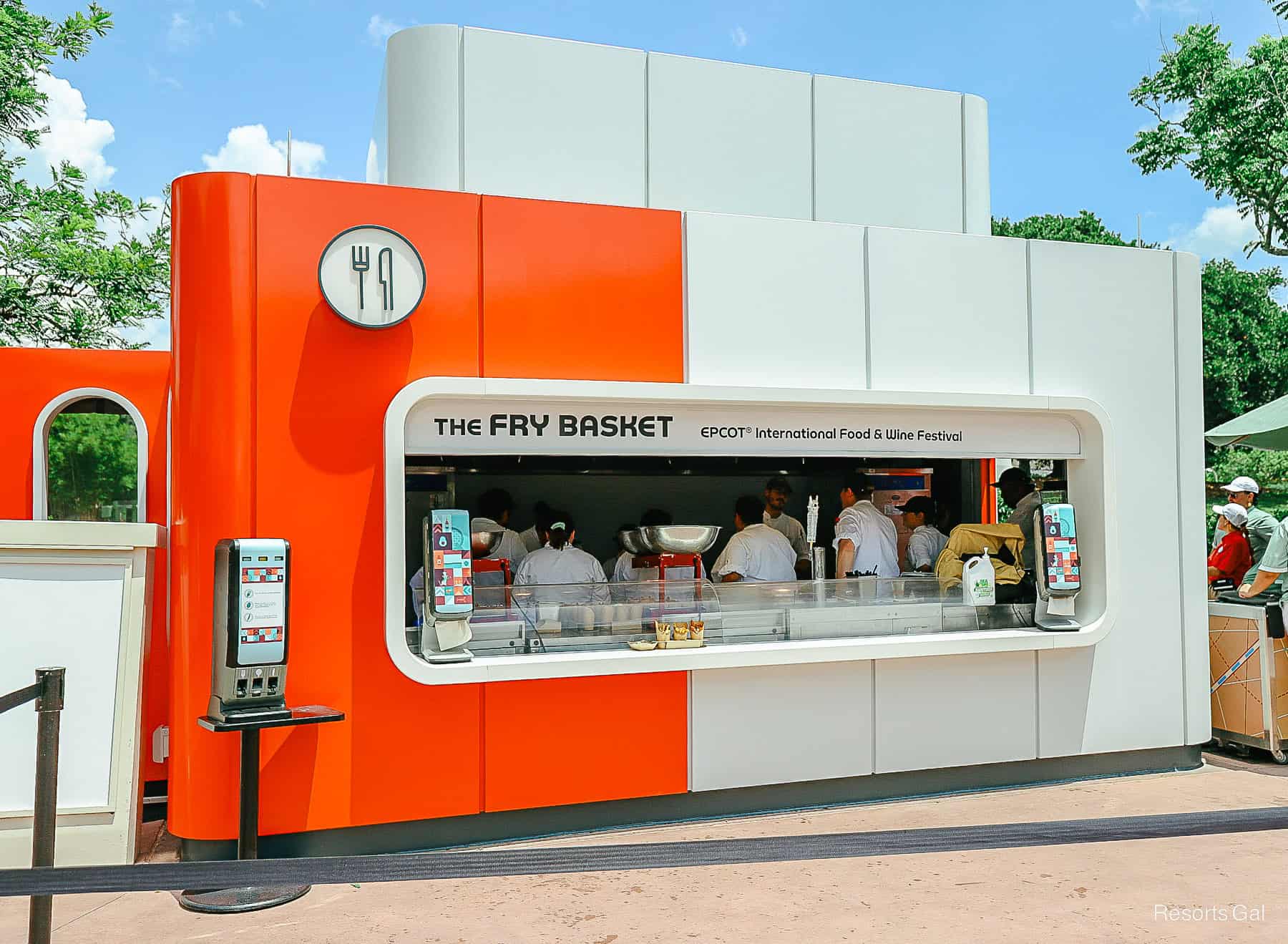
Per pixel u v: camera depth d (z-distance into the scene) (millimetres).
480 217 4969
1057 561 5805
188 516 4527
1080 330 6137
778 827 5102
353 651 4656
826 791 5473
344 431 4691
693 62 6230
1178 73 20250
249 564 4145
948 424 5750
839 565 6254
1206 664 6363
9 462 6012
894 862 4645
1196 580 6352
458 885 4383
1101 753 6066
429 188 5629
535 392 4844
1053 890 4258
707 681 5230
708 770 5215
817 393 5355
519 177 5797
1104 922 3906
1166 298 6383
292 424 4613
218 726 4059
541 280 5051
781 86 6438
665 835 4969
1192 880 4383
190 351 4566
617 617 5180
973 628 5840
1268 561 6539
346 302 4664
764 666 5309
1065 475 6254
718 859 2395
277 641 4180
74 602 4594
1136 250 6324
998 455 5852
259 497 4547
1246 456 21812
